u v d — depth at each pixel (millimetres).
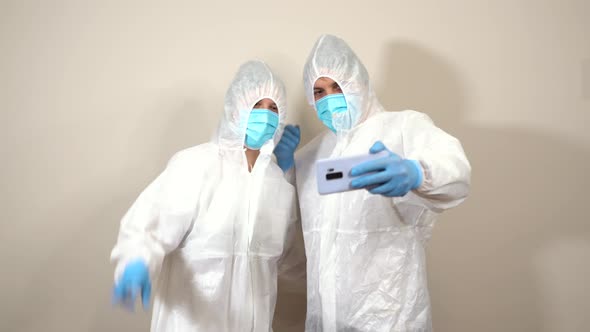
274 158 1385
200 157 1155
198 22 1507
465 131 1492
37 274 1434
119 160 1464
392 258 1073
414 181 888
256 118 1172
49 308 1429
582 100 1510
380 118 1148
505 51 1518
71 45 1490
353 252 1077
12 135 1461
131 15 1505
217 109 1482
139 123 1474
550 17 1532
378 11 1517
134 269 910
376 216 1087
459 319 1447
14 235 1439
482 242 1467
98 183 1457
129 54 1494
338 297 1074
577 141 1497
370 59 1499
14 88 1472
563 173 1489
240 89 1185
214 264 1092
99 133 1470
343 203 1108
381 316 1042
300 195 1259
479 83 1507
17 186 1450
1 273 1431
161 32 1503
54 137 1465
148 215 1022
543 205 1480
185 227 1079
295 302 1450
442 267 1460
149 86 1485
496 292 1456
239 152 1181
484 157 1488
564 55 1520
